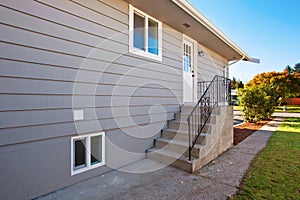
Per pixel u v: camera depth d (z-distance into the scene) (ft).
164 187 9.05
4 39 7.13
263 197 8.02
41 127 8.21
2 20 7.08
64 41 8.98
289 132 23.22
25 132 7.72
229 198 8.00
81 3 9.71
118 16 11.76
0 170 7.07
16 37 7.43
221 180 9.74
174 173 10.72
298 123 30.91
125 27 12.22
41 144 8.21
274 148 15.88
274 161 12.57
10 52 7.29
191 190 8.74
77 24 9.52
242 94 33.27
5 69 7.16
